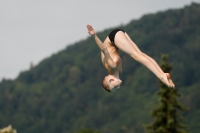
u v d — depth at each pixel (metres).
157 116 64.38
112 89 25.06
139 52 24.53
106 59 24.84
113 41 24.94
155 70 24.06
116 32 24.97
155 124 64.75
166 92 64.44
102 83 25.38
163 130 63.56
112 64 24.84
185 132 64.00
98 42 24.47
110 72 25.16
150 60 24.30
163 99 64.19
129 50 24.58
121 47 24.72
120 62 25.12
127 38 24.83
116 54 25.09
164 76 23.89
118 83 24.97
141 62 24.38
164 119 64.25
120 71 25.30
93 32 24.36
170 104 64.00
